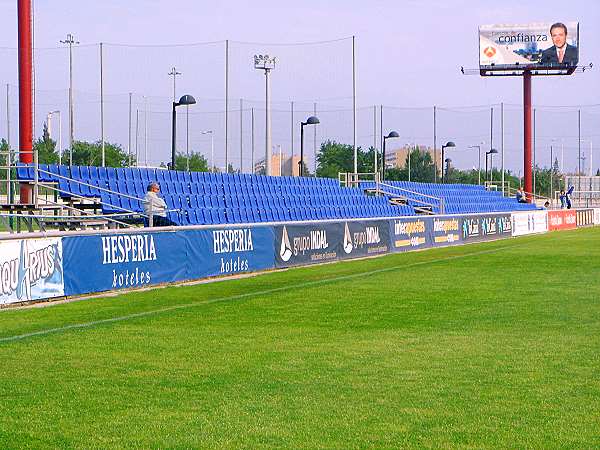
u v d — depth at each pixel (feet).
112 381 27.61
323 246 81.20
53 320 41.52
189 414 23.41
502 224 133.69
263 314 43.60
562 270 69.41
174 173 97.25
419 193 150.30
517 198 201.67
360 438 21.07
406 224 100.32
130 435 21.43
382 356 31.55
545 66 208.74
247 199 102.89
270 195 108.37
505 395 25.30
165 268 59.52
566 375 27.96
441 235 110.63
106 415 23.35
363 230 89.40
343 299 50.03
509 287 56.13
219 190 102.68
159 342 35.01
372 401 24.71
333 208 117.19
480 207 172.04
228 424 22.39
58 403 24.72
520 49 209.77
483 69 211.82
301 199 115.03
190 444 20.66
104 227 77.46
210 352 32.65
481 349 32.83
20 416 23.26
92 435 21.44
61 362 30.78
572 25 208.33
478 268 72.23
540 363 30.01
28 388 26.66
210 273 64.44
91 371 29.17
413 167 229.04
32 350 33.22
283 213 104.88
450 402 24.52
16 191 93.56
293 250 75.87
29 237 47.21
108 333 37.45
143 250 57.26
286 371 28.99
